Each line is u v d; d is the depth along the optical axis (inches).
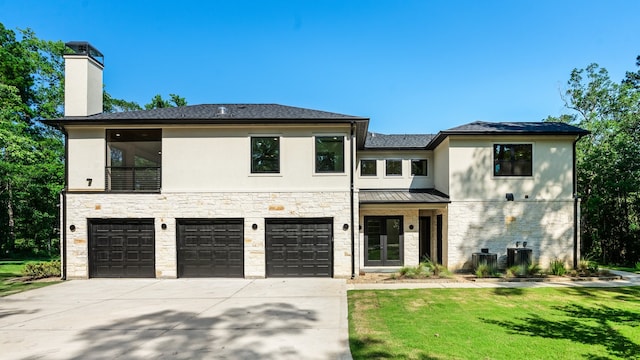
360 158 693.9
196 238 512.1
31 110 989.2
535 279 469.1
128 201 510.0
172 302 358.9
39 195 939.3
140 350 224.4
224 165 514.9
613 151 713.0
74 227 507.2
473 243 550.3
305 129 518.3
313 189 512.1
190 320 292.4
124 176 548.4
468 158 558.9
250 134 517.7
